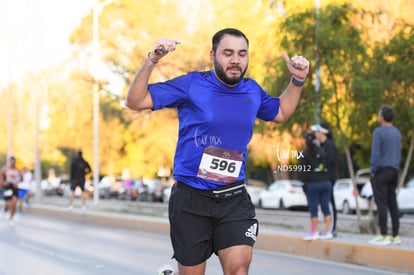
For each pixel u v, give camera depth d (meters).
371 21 32.59
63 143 113.44
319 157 27.20
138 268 24.42
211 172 10.84
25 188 56.78
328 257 26.42
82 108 103.94
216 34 10.90
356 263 24.98
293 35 32.16
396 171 24.92
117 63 66.88
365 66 31.98
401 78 32.16
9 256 27.91
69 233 39.31
